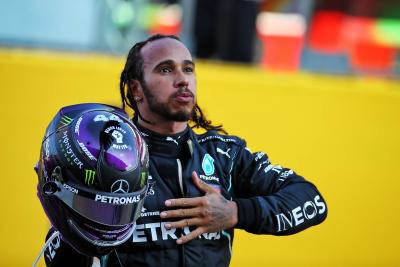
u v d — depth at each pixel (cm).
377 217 1634
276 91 1600
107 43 1680
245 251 1545
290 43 2092
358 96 1642
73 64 1513
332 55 2159
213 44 1795
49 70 1497
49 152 706
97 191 682
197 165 824
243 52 1805
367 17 2216
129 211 695
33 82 1486
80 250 711
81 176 684
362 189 1628
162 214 765
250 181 849
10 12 1600
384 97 1653
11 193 1455
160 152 812
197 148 835
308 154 1605
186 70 807
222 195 823
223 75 1592
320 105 1620
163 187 799
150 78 799
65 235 707
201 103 1562
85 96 1511
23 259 1450
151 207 787
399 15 2241
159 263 779
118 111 744
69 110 731
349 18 2195
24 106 1478
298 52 2100
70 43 1647
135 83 825
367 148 1639
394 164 1650
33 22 1619
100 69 1523
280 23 2084
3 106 1470
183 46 812
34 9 1616
